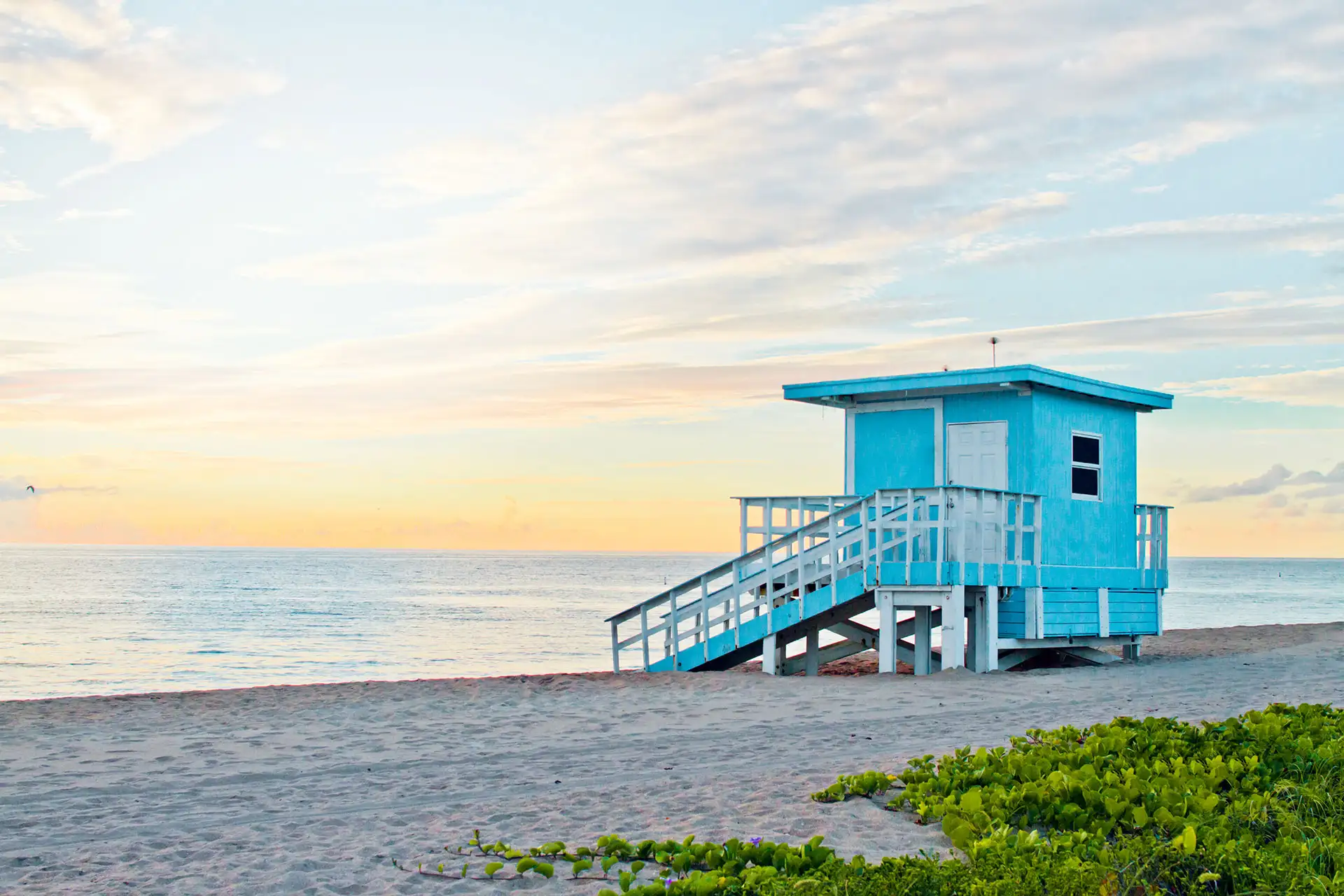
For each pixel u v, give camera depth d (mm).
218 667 35562
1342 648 19406
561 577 151125
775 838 7039
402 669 34594
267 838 7453
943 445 18500
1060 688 14430
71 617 60906
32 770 9844
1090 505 18844
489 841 7273
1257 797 6973
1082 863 5816
